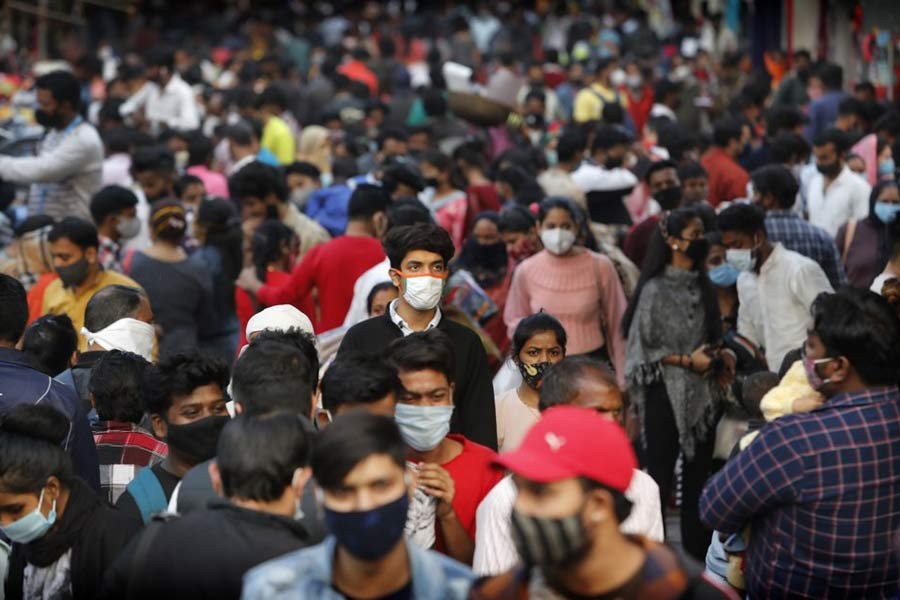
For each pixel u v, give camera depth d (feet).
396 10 272.72
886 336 31.76
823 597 32.14
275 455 27.32
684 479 54.34
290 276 63.00
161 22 246.88
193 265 61.00
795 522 32.17
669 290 53.52
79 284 55.93
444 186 79.05
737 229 54.54
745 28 154.61
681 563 23.09
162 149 77.36
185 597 27.22
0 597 34.58
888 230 62.18
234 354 62.90
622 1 236.84
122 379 38.68
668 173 66.54
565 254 56.75
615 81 152.05
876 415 31.99
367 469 23.88
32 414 31.58
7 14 158.61
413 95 134.31
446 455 35.86
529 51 206.08
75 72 153.48
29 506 31.17
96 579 31.86
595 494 22.22
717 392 53.88
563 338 42.50
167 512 28.45
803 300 54.80
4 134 99.81
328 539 25.13
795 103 119.85
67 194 74.08
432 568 24.94
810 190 74.79
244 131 92.07
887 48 97.66
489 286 66.54
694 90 132.46
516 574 23.52
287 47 211.82
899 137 79.20
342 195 81.97
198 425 33.30
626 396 50.62
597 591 22.66
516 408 42.73
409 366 34.19
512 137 108.99
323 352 50.88
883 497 31.86
